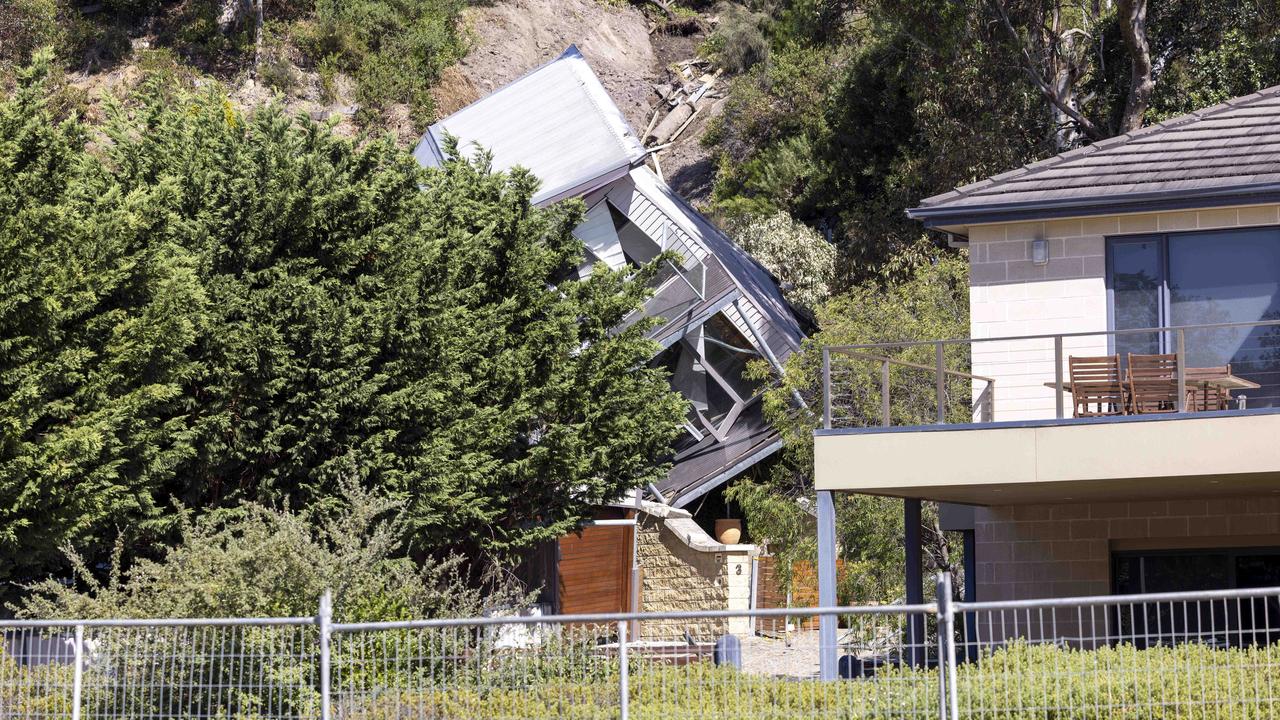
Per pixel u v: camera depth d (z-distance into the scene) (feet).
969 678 82.99
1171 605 83.35
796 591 235.61
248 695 92.99
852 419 221.25
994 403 166.71
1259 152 159.12
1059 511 172.24
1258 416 132.16
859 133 388.16
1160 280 160.66
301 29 483.92
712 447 286.66
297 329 154.71
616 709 86.99
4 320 135.33
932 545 210.38
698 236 283.38
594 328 193.88
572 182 269.44
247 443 155.43
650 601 259.80
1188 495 161.48
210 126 170.19
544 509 188.85
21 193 140.05
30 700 93.81
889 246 343.67
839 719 86.22
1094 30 318.24
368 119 468.75
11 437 133.90
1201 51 296.51
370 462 156.35
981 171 307.58
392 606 130.82
